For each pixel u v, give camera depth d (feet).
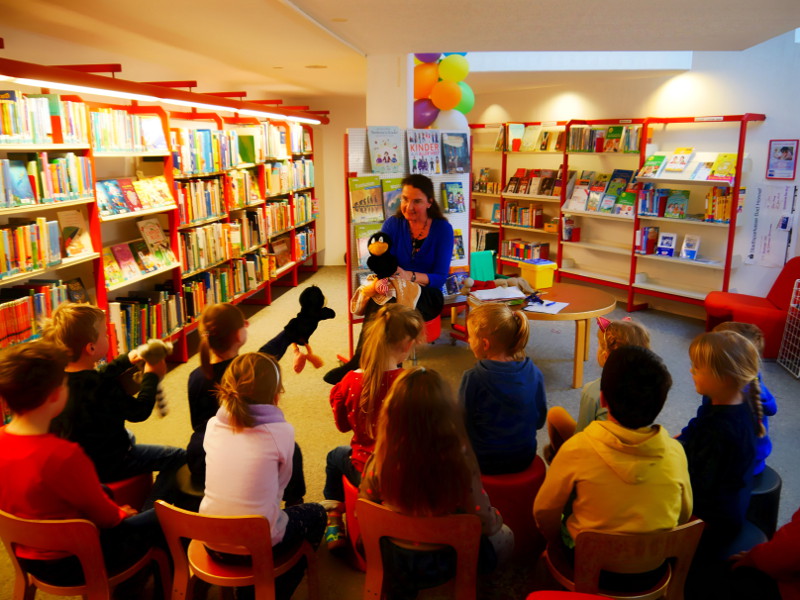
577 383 14.83
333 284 27.22
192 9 11.35
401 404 5.65
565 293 15.92
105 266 14.39
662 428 6.05
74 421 7.57
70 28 13.17
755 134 19.40
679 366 16.55
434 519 5.73
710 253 20.99
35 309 11.92
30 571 6.29
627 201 22.44
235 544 6.01
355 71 20.61
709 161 19.94
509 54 20.84
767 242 19.49
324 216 31.30
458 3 11.19
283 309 22.95
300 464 8.67
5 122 10.62
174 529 6.11
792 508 9.81
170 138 16.33
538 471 8.28
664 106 22.11
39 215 13.12
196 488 8.11
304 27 13.05
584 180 24.72
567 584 6.40
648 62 20.77
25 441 5.89
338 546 8.38
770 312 16.63
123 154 14.52
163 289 17.03
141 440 12.24
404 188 12.55
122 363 7.95
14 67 9.00
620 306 23.24
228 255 20.39
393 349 7.32
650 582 6.06
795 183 18.62
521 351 8.36
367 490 6.44
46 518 6.00
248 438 6.45
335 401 7.99
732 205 19.11
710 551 6.84
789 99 18.52
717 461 6.58
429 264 12.98
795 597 5.73
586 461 6.03
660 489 5.87
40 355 5.88
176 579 6.38
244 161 22.34
